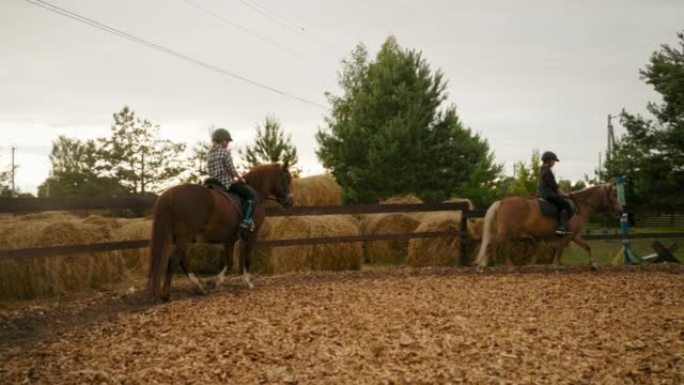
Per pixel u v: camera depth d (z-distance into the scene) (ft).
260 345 19.13
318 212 40.91
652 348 18.69
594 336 20.25
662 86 72.18
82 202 29.68
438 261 45.55
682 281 33.76
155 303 28.53
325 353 18.12
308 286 32.99
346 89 133.49
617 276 36.83
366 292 29.84
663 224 112.06
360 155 101.60
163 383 15.83
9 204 26.53
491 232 40.60
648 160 72.13
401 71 101.40
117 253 37.11
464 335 20.26
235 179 32.27
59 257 32.86
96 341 20.53
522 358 17.56
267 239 44.50
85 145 128.47
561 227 40.04
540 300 27.17
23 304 29.73
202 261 43.62
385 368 16.63
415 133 95.30
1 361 18.54
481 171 115.14
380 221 52.80
